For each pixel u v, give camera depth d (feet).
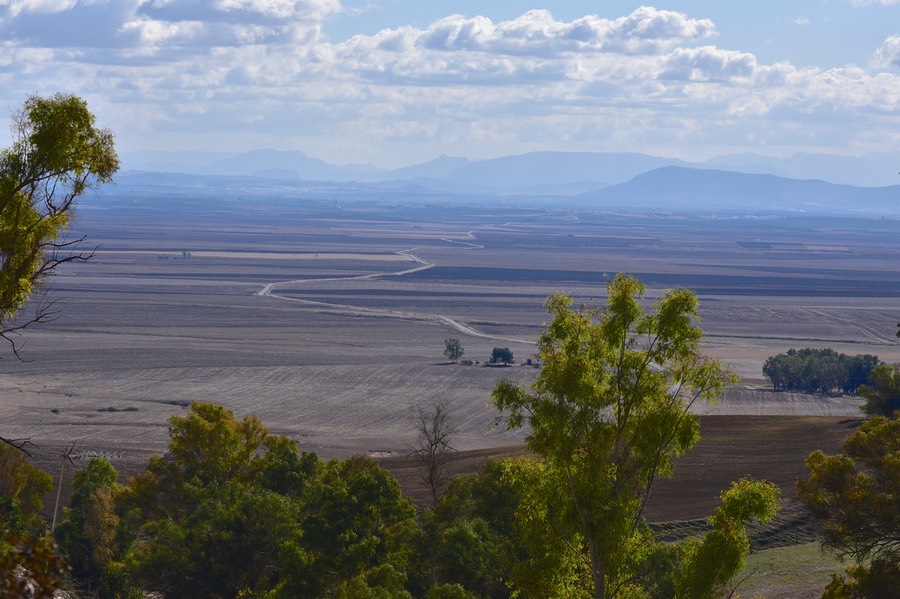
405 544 244.22
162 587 244.83
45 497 392.06
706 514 344.28
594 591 141.69
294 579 225.35
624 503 134.00
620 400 139.33
